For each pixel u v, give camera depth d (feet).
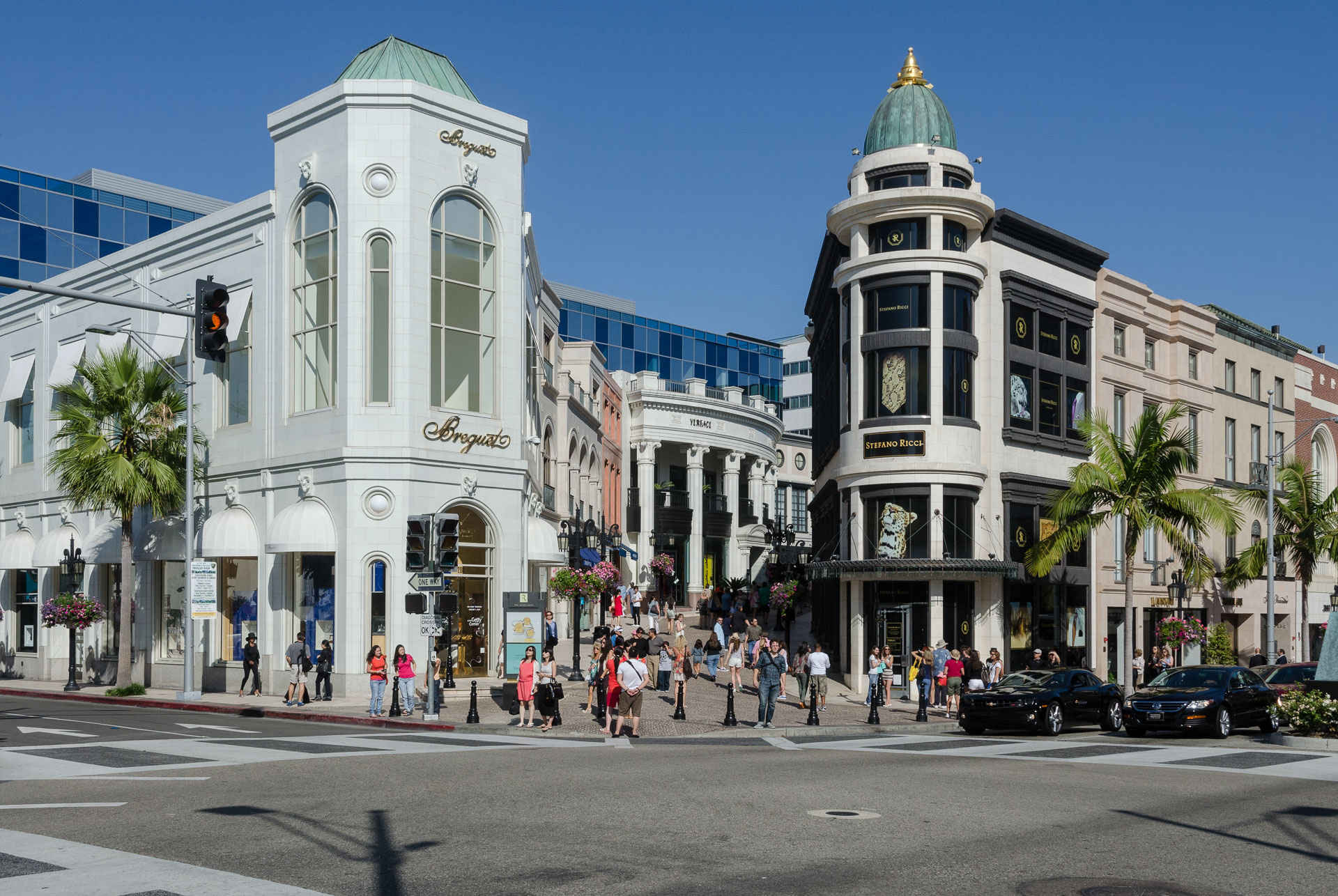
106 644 139.13
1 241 225.97
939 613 121.49
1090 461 140.97
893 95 133.69
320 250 109.70
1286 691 90.58
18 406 159.22
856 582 126.21
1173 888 30.27
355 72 113.09
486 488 110.01
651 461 235.40
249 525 114.32
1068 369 138.21
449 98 109.09
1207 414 165.07
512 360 113.09
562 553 121.19
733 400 252.62
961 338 124.67
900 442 123.54
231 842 34.88
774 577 189.57
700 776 52.95
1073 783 51.88
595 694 99.86
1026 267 133.18
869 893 29.17
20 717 87.25
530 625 95.55
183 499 120.67
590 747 71.77
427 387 106.73
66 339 147.54
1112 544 145.79
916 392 124.16
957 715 106.52
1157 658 141.08
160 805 42.06
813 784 50.16
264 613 111.65
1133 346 150.71
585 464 196.54
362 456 103.91
